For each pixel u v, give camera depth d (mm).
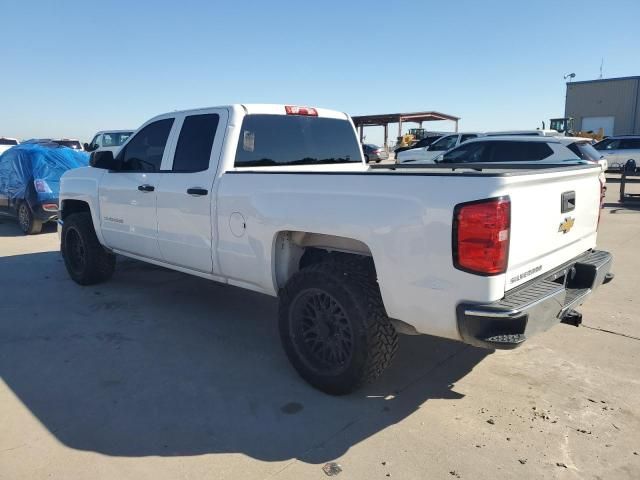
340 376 3605
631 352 4438
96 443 3166
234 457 3037
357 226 3406
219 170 4430
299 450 3105
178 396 3723
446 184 3039
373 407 3586
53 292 6152
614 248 8594
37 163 10078
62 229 6465
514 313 2883
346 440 3201
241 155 4570
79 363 4254
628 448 3107
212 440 3201
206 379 3984
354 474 2883
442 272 3066
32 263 7691
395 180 3250
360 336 3447
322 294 3621
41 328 5008
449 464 2965
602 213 12859
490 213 2885
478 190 2930
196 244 4668
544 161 10680
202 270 4723
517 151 11000
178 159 4906
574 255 3883
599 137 34031
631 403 3617
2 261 7832
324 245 3955
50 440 3193
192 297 5941
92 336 4812
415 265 3164
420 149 18281
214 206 4391
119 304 5699
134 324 5113
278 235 3984
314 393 3775
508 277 3047
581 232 3932
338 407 3586
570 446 3129
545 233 3371
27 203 9961
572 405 3596
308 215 3674
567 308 3436
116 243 5789
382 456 3043
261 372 4105
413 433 3275
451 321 3086
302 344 3826
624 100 40562
